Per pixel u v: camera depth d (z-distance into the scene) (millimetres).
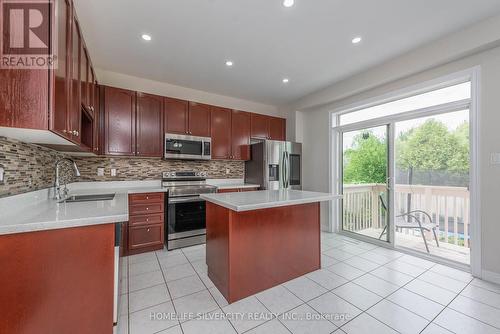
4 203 1266
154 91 3500
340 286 2084
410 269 2436
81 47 1754
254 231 1952
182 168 3793
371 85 3047
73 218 1195
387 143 3176
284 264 2160
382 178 3248
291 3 1841
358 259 2723
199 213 3250
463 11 1935
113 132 2961
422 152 2838
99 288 1257
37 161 1771
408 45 2473
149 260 2662
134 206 2844
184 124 3518
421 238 3256
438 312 1695
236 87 3740
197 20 2051
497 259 2094
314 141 4195
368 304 1805
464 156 2480
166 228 3119
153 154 3258
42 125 1062
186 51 2600
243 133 4145
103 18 2006
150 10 1911
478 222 2219
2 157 1271
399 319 1621
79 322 1211
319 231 2455
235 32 2236
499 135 2080
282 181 4066
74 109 1541
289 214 2201
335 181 3852
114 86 3174
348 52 2621
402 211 3270
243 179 4461
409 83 2746
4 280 1062
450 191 2951
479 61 2197
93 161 3100
